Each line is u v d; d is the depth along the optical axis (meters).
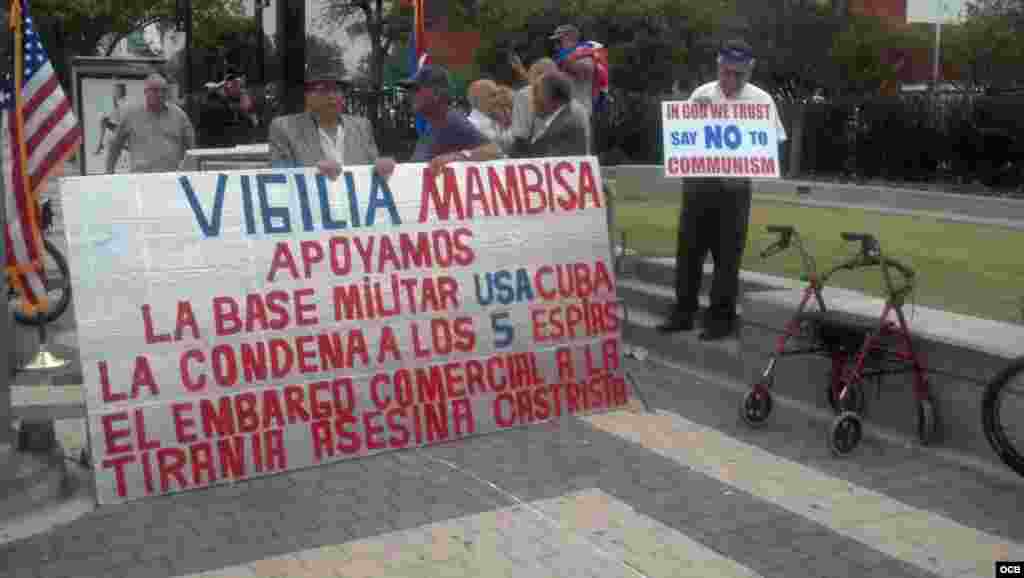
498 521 4.99
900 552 4.68
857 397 6.18
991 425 5.39
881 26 27.02
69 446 6.04
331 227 5.85
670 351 7.88
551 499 5.26
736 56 7.11
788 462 5.81
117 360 5.24
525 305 6.40
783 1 25.58
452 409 6.12
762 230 11.24
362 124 6.97
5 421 5.13
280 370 5.62
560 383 6.51
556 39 9.76
